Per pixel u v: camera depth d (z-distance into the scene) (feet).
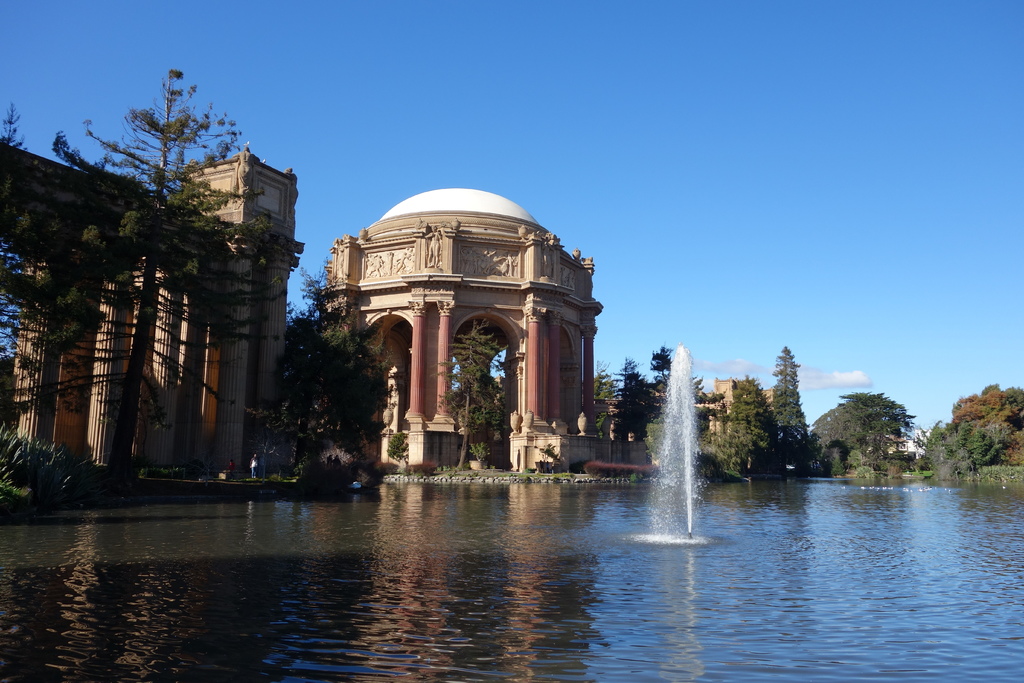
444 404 266.77
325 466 134.51
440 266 279.90
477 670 30.68
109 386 119.65
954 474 311.88
